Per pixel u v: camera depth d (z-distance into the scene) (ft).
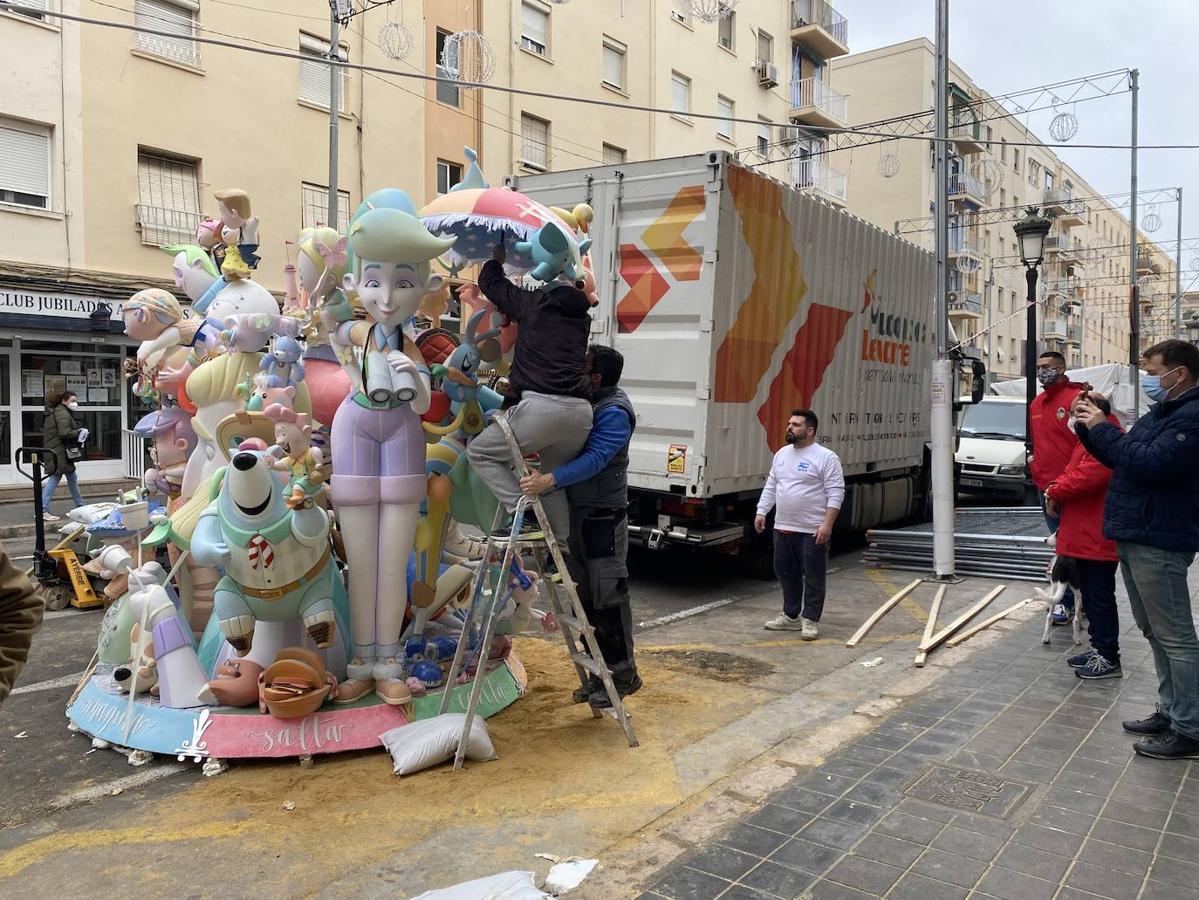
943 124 29.71
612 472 14.70
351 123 61.11
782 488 22.50
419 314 15.49
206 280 17.03
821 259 30.09
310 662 13.62
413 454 13.97
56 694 17.20
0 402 48.19
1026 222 39.70
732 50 94.27
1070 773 13.05
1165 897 9.70
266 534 12.84
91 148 49.11
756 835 11.12
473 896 9.57
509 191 14.35
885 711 15.94
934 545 29.76
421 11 64.44
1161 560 13.69
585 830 11.35
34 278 46.68
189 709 13.92
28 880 10.28
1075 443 21.36
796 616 22.97
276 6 56.75
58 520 38.47
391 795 12.36
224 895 9.92
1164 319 190.60
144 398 17.54
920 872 10.22
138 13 50.83
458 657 14.42
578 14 76.18
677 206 25.29
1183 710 13.48
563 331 13.56
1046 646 20.59
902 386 38.04
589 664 14.57
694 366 25.05
